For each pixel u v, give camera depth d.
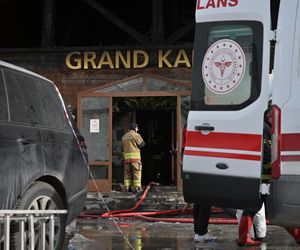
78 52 12.76
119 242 7.21
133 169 12.34
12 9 14.64
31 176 4.83
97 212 10.45
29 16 15.46
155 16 12.69
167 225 9.01
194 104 4.77
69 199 5.48
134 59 12.59
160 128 15.31
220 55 4.66
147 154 15.32
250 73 4.53
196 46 4.77
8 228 3.94
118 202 10.80
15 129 4.75
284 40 4.28
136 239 7.49
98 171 12.48
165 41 12.80
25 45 15.52
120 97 13.68
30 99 5.18
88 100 12.64
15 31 14.95
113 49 12.62
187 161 4.76
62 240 5.32
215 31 4.70
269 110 4.63
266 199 4.37
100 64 12.67
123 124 14.75
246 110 4.52
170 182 15.16
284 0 4.34
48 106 5.49
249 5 4.53
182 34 12.78
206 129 4.67
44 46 12.88
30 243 4.21
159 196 11.02
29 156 4.84
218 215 9.77
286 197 4.15
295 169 4.12
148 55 12.60
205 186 4.66
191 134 4.77
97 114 12.61
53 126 5.45
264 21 4.46
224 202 4.61
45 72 12.83
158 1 12.70
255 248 6.71
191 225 8.99
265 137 4.60
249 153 4.47
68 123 5.81
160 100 14.39
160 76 12.48
